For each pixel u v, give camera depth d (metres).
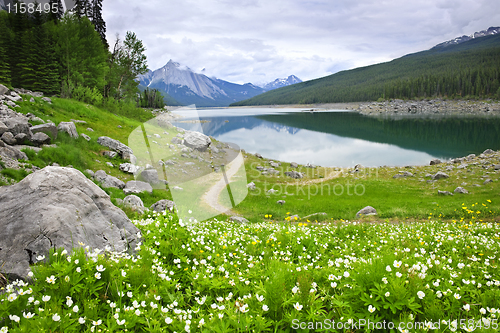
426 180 31.92
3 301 2.65
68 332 2.41
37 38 49.53
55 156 17.53
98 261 3.34
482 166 35.19
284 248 6.71
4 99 24.70
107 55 60.75
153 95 108.75
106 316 2.81
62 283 2.85
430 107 182.38
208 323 2.80
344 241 8.68
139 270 3.46
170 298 3.26
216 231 7.69
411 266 3.85
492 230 10.41
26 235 3.69
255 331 2.70
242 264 5.16
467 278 4.21
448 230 10.26
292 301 3.13
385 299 2.99
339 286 3.49
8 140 16.89
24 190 4.29
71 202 4.32
